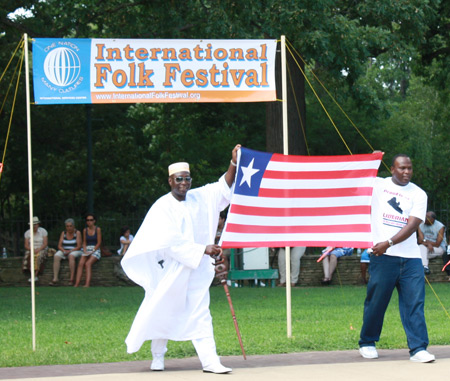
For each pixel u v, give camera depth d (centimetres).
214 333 1314
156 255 998
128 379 901
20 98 3575
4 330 1414
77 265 2573
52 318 1594
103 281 2555
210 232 996
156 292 960
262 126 4128
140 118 4075
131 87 1191
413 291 1027
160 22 2652
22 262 2586
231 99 1205
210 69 1202
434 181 4084
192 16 2642
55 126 3994
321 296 2041
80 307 1825
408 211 1041
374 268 1048
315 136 4247
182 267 955
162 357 979
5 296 2155
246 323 1454
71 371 973
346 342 1191
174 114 3981
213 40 1200
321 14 2355
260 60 1209
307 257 2466
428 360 996
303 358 1054
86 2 2584
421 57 3275
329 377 899
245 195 1108
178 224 966
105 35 2812
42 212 4125
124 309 1770
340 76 2558
